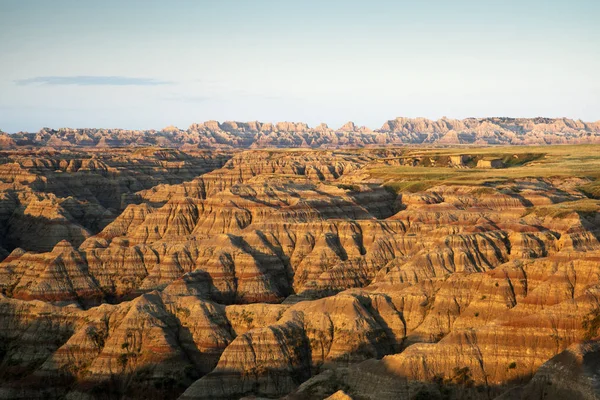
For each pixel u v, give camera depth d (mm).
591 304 135000
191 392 149250
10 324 180625
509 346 132500
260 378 151000
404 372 129250
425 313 165750
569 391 113062
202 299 179500
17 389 161000
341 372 134750
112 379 159875
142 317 168250
